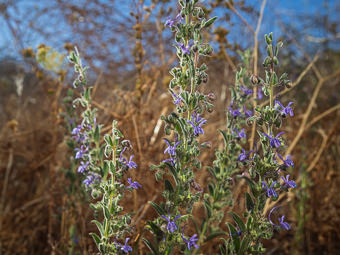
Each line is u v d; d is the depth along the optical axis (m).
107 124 2.95
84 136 1.99
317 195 3.15
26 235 3.07
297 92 3.55
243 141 1.84
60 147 2.99
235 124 1.88
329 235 3.06
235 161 1.77
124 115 2.96
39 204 3.22
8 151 3.38
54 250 2.55
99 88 3.91
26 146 3.66
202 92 1.80
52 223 2.98
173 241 1.54
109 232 1.59
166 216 1.52
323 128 3.62
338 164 3.29
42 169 3.40
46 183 3.29
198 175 2.29
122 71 4.12
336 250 3.07
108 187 1.57
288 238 3.11
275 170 1.53
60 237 2.81
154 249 1.56
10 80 4.58
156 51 3.83
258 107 1.53
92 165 1.88
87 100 2.00
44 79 3.33
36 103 4.20
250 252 1.56
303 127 2.91
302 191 2.89
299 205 2.95
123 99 3.04
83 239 2.34
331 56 4.86
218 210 1.76
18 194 3.40
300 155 3.15
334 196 3.20
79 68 1.99
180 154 1.55
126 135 2.63
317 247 3.11
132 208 2.31
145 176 2.46
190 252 1.60
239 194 2.32
